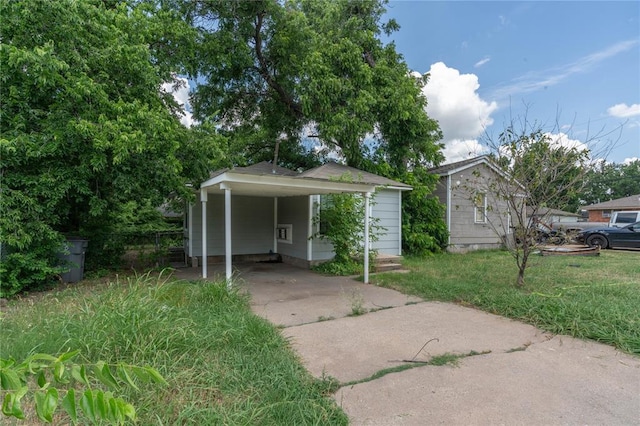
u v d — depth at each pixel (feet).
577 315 13.52
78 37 18.47
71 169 18.62
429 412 7.76
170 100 27.73
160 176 21.11
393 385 8.98
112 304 11.13
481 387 8.87
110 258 26.09
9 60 15.62
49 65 16.05
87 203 22.03
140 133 17.81
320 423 7.21
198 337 10.44
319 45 34.17
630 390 8.74
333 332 13.05
